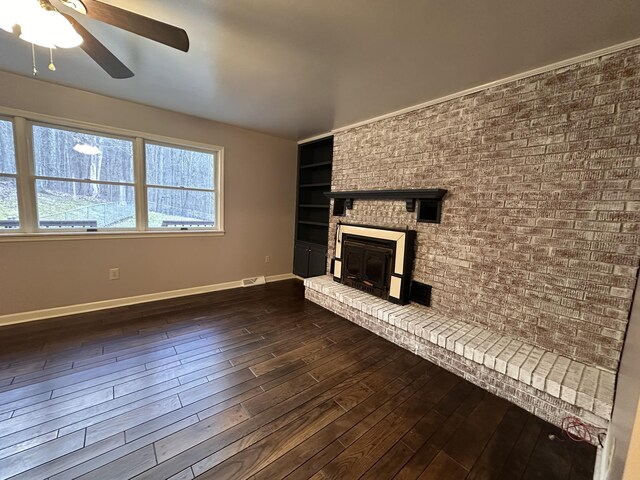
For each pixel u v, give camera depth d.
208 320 3.10
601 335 1.87
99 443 1.50
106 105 3.09
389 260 3.09
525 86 2.16
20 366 2.12
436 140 2.76
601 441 1.57
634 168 1.73
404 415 1.81
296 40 1.90
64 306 3.07
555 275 2.05
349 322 3.19
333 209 4.04
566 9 1.48
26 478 1.29
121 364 2.21
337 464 1.44
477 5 1.48
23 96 2.67
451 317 2.68
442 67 2.15
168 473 1.35
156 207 3.63
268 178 4.62
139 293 3.55
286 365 2.31
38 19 1.23
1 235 2.69
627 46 1.72
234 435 1.59
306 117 3.52
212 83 2.63
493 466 1.48
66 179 3.01
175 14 1.68
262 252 4.70
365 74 2.32
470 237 2.51
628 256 1.76
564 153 1.99
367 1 1.49
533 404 1.86
